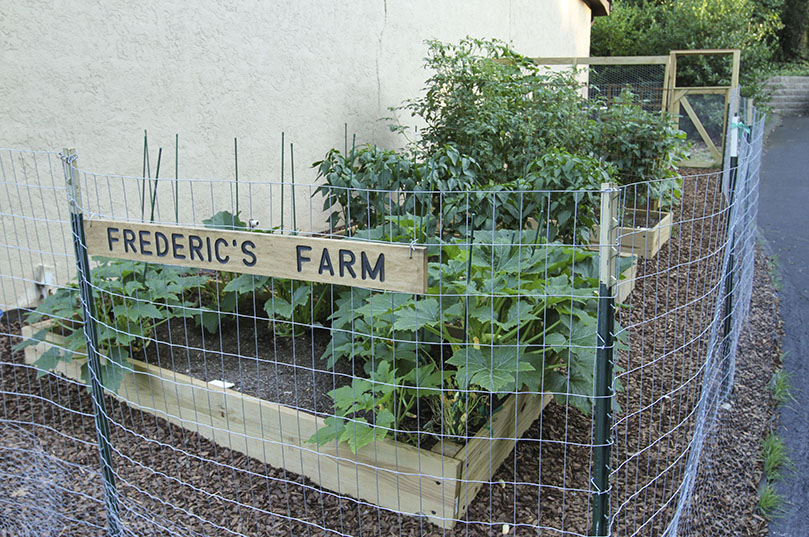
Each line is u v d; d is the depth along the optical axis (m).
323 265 2.06
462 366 2.51
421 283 1.92
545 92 6.28
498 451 2.78
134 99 4.73
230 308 3.77
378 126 7.43
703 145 11.79
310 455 2.76
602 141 6.95
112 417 3.25
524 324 2.82
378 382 2.51
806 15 23.64
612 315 1.92
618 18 18.59
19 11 3.97
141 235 2.35
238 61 5.48
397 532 2.45
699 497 2.79
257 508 2.60
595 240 5.24
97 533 2.50
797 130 14.98
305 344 3.64
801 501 2.88
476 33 9.66
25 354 3.80
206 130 5.30
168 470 2.85
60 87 4.26
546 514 2.55
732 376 3.71
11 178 4.08
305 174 6.37
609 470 2.04
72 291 3.47
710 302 4.89
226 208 5.56
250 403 2.88
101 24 4.44
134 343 3.51
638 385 3.64
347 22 6.68
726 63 15.48
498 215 4.32
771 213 8.15
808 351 4.43
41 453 2.95
